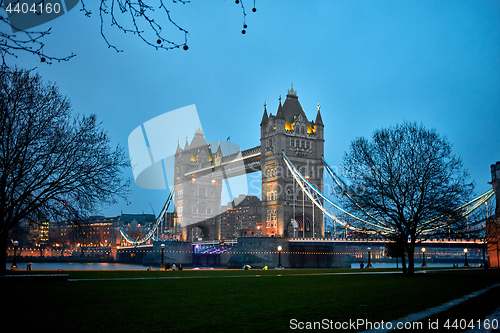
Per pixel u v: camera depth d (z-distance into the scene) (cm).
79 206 4875
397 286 3741
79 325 1853
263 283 4125
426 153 6222
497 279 4772
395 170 6269
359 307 2380
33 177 4672
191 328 1817
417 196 6166
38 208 4656
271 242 13862
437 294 3044
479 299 2750
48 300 2591
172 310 2264
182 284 3938
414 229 6031
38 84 4644
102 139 5034
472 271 7412
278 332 1748
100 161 4947
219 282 4253
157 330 1775
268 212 15562
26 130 4500
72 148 4828
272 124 15938
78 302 2530
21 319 1967
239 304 2492
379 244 11275
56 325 1844
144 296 2864
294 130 15775
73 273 6022
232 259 14362
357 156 6612
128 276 5297
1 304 2416
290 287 3638
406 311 2252
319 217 15538
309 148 15988
